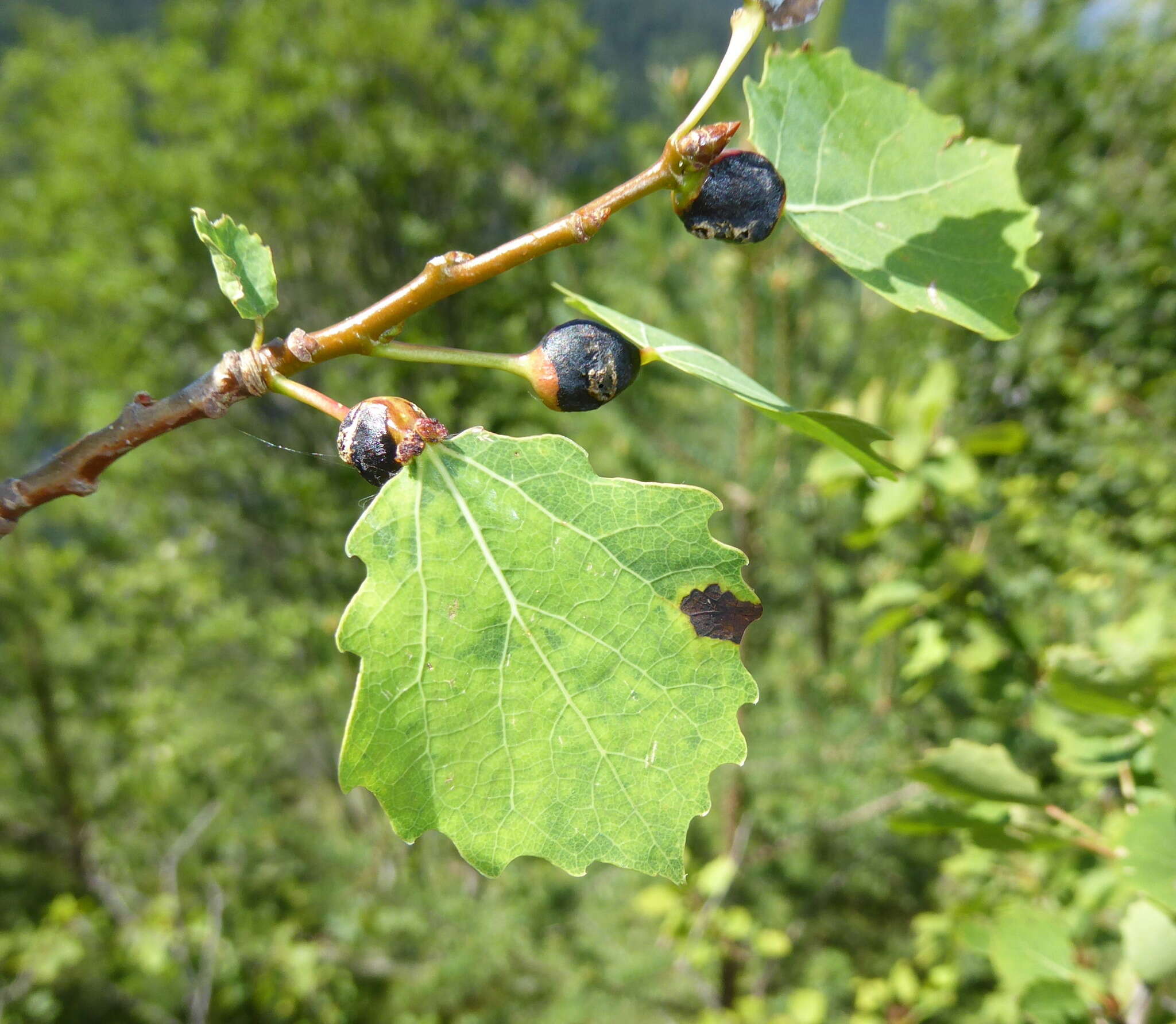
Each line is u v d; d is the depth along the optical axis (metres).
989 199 1.09
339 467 7.81
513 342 6.67
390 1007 6.66
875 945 6.02
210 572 7.86
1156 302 6.05
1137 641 2.41
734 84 4.45
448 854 7.54
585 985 5.81
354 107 7.91
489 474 0.90
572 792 0.87
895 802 5.25
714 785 5.98
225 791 7.46
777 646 6.09
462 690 0.87
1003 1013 3.04
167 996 6.43
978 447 2.95
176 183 7.43
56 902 5.97
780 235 4.54
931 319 5.76
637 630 0.88
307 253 7.97
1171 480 5.18
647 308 5.18
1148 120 7.23
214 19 8.52
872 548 5.32
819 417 0.88
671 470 5.30
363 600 0.86
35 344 7.74
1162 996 1.83
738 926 4.82
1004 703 3.49
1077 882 2.46
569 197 6.67
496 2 8.52
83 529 8.39
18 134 9.37
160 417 0.94
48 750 7.02
